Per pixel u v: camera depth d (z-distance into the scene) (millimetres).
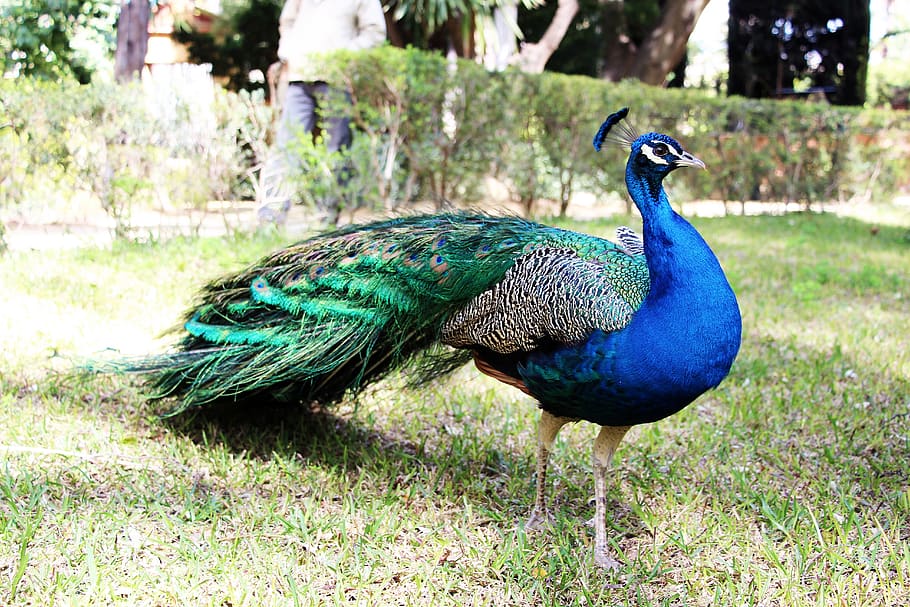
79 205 8375
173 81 7883
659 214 2982
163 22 18391
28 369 4715
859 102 22891
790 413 4828
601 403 3076
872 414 4801
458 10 15039
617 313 3002
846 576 3166
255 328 3844
